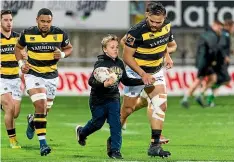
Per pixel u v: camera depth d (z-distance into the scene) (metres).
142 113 27.89
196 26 40.50
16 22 39.41
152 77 14.68
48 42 15.99
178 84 35.97
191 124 23.50
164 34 14.87
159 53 15.05
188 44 40.47
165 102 15.10
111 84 14.77
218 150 16.97
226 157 15.70
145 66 15.07
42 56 15.98
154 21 14.46
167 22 14.98
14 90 17.75
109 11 40.56
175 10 40.38
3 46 17.47
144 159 15.14
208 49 29.73
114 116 15.07
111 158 15.24
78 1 40.31
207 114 27.19
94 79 14.86
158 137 15.05
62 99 33.75
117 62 15.01
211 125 23.17
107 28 40.59
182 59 39.97
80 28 40.34
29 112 27.81
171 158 15.44
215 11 40.56
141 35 14.70
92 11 40.47
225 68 30.25
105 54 14.96
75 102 32.34
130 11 40.56
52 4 39.94
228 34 30.30
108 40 14.91
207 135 20.27
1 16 17.52
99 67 14.86
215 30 30.00
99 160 15.05
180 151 16.77
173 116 26.34
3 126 22.69
